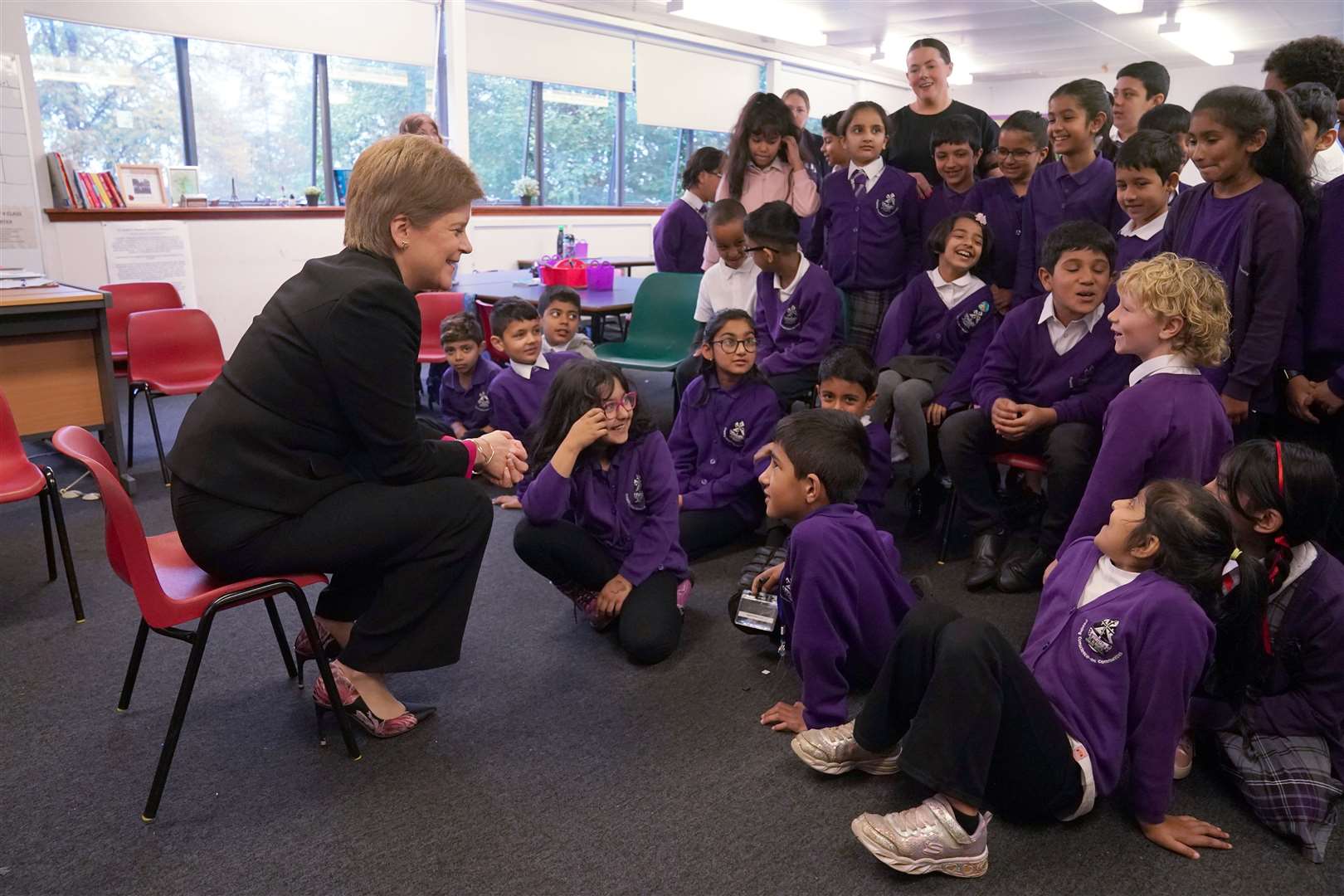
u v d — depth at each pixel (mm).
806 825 1675
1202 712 1800
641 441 2402
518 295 4398
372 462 1744
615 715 2037
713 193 4699
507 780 1798
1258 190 2355
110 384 3352
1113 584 1657
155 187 5633
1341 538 2182
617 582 2352
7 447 2465
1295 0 7766
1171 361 2109
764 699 2113
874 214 3627
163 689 2117
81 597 2580
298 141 6578
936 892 1505
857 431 1926
